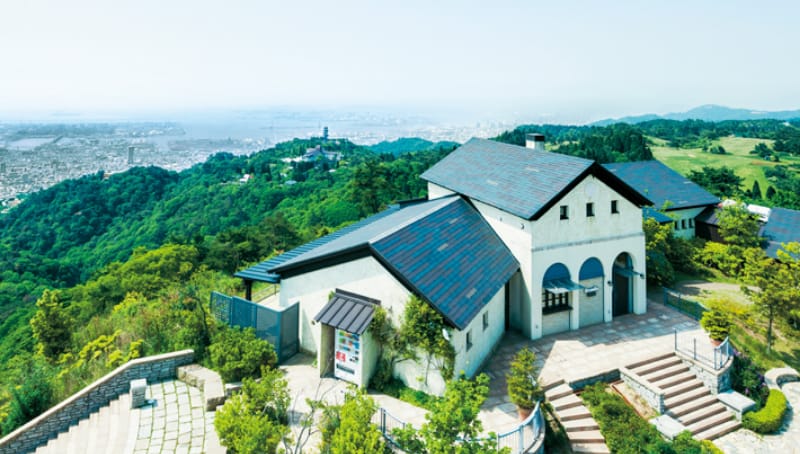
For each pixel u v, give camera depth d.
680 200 45.34
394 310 19.03
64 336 24.77
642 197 25.52
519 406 16.91
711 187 80.31
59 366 22.88
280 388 16.67
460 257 21.88
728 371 21.69
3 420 19.81
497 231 25.94
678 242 36.84
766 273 26.39
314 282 21.92
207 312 23.80
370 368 19.28
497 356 22.06
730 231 39.50
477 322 20.34
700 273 36.91
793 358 26.19
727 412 20.47
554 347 22.89
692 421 19.56
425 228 22.53
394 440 15.22
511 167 28.27
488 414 17.55
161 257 44.44
